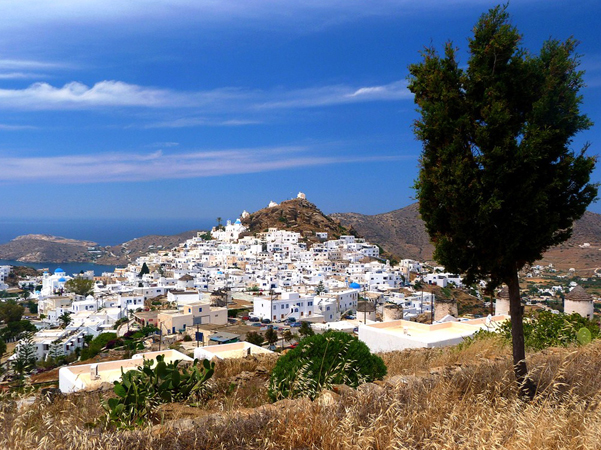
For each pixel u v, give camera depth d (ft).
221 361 42.32
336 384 24.44
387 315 126.31
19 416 17.87
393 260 555.28
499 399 19.15
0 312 319.88
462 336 54.54
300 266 445.37
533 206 22.43
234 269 438.40
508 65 23.86
